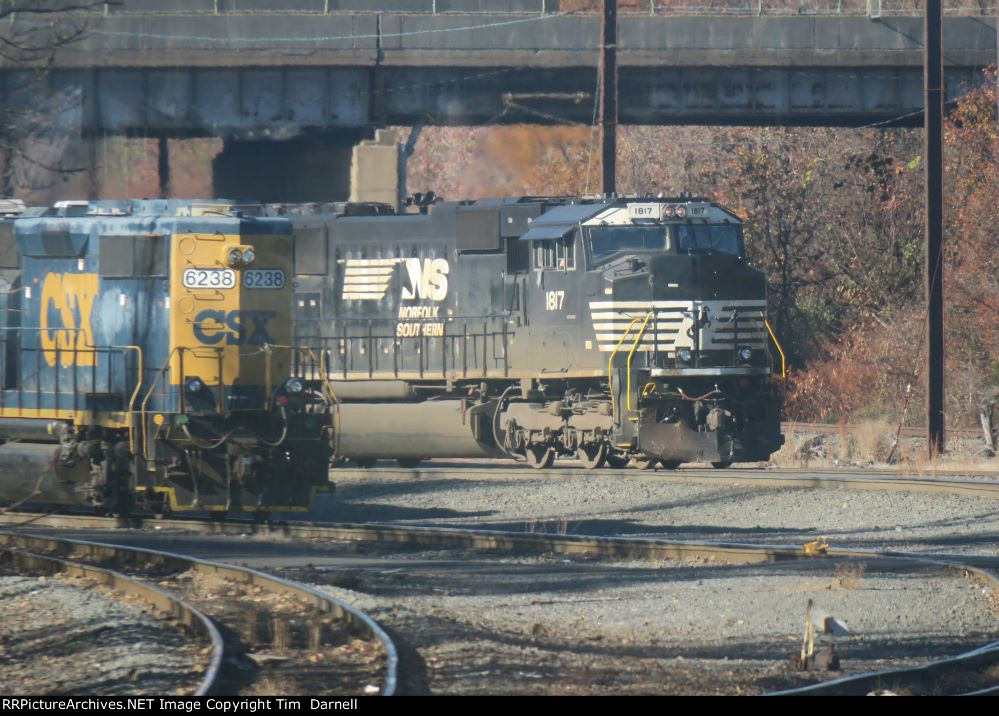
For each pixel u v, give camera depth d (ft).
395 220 317.83
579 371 287.48
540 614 154.71
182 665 126.82
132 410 218.38
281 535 212.43
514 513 244.22
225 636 136.67
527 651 132.57
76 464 224.94
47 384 232.94
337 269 324.60
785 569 177.37
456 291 308.40
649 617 151.23
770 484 259.39
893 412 415.03
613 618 151.43
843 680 117.70
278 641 134.41
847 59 505.25
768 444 291.79
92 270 228.43
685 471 282.36
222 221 225.35
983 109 463.83
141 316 223.71
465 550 197.26
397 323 316.40
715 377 285.84
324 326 325.62
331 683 119.24
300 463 225.56
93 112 501.97
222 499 220.23
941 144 333.01
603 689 116.67
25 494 228.02
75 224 230.48
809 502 242.99
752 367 286.25
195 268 222.48
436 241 311.27
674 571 178.91
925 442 332.60
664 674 123.34
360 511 249.75
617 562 187.21
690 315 280.92
